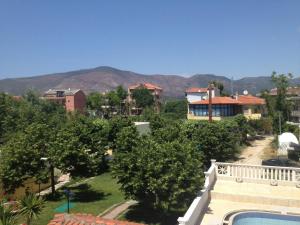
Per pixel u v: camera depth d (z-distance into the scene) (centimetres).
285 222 1636
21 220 2077
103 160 3962
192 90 11731
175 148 2125
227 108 7719
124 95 14125
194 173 2034
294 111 6994
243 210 1731
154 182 2009
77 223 1384
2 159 2938
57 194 3191
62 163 2923
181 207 2148
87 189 3350
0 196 2902
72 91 15488
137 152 2150
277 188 1961
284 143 5081
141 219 2344
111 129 4231
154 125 5134
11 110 8381
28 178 2930
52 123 7731
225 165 2161
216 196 1919
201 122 4497
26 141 2989
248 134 7456
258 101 9588
